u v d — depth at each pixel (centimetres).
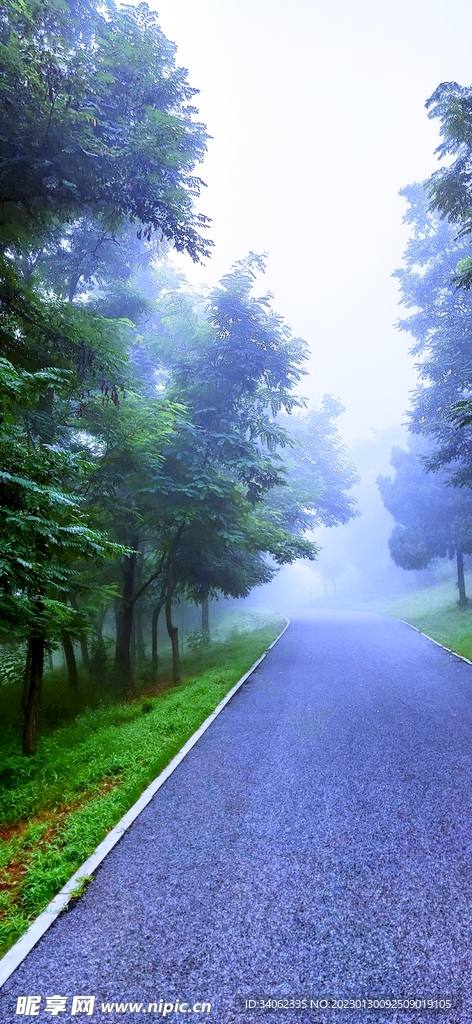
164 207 685
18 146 599
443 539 2380
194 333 1287
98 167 625
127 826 423
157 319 1656
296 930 282
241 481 1436
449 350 1612
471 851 355
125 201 683
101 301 1300
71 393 888
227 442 1242
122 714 964
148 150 635
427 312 1797
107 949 274
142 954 269
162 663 1867
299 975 250
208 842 390
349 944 269
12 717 1260
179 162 700
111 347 818
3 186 642
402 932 277
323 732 667
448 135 872
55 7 617
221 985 246
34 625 764
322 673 1104
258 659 1384
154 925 293
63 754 729
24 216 718
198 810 449
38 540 505
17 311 732
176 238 733
